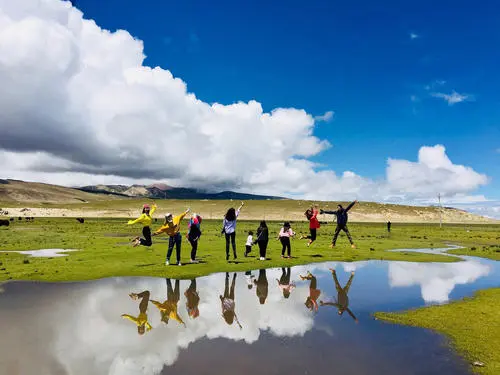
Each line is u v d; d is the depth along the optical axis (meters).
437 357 7.02
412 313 10.07
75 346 7.45
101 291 12.39
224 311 10.17
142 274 15.50
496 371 6.43
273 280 14.79
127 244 29.20
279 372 6.29
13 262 18.48
